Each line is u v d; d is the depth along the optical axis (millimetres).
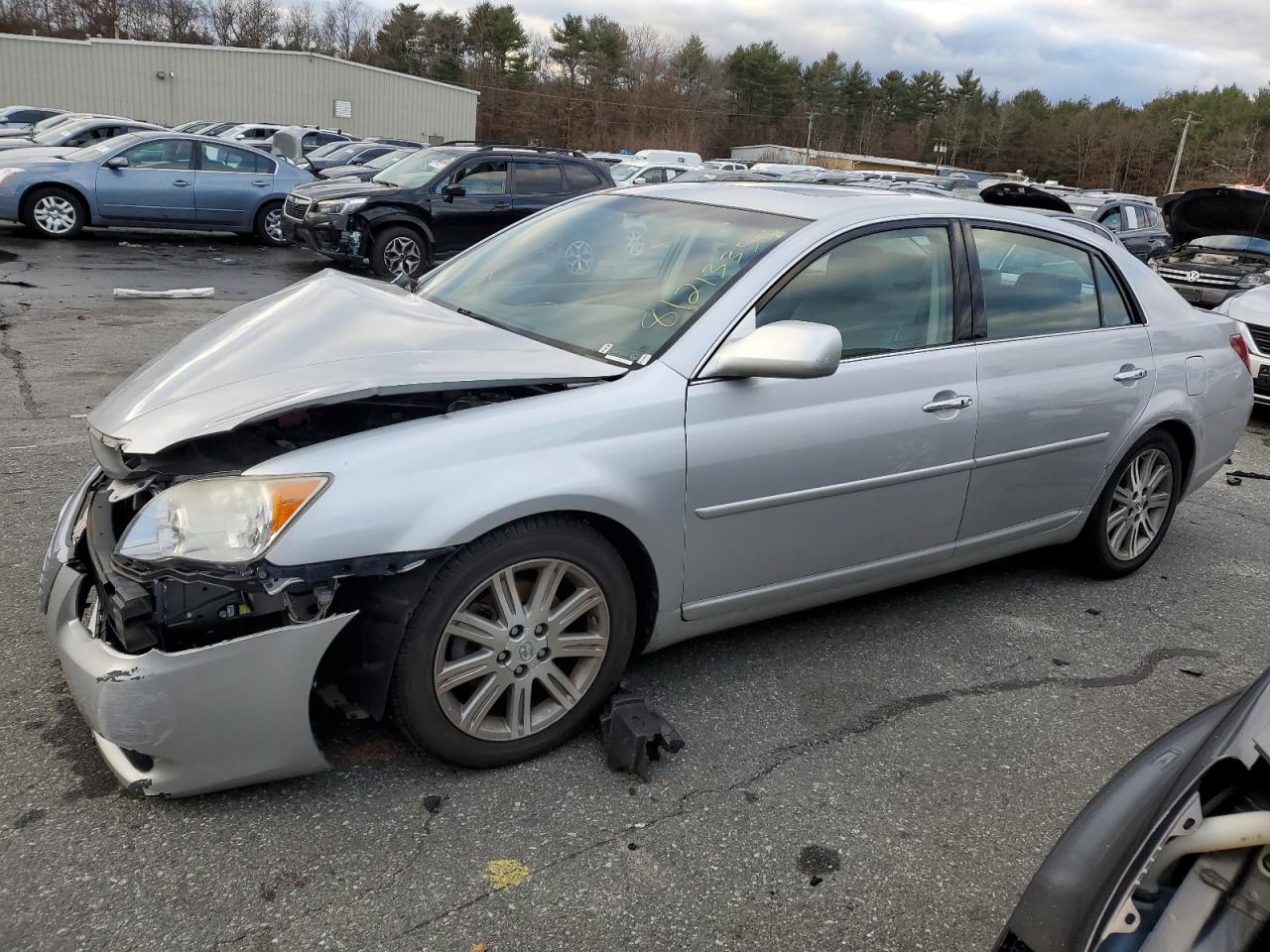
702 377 2889
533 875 2363
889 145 97938
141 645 2314
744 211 3457
